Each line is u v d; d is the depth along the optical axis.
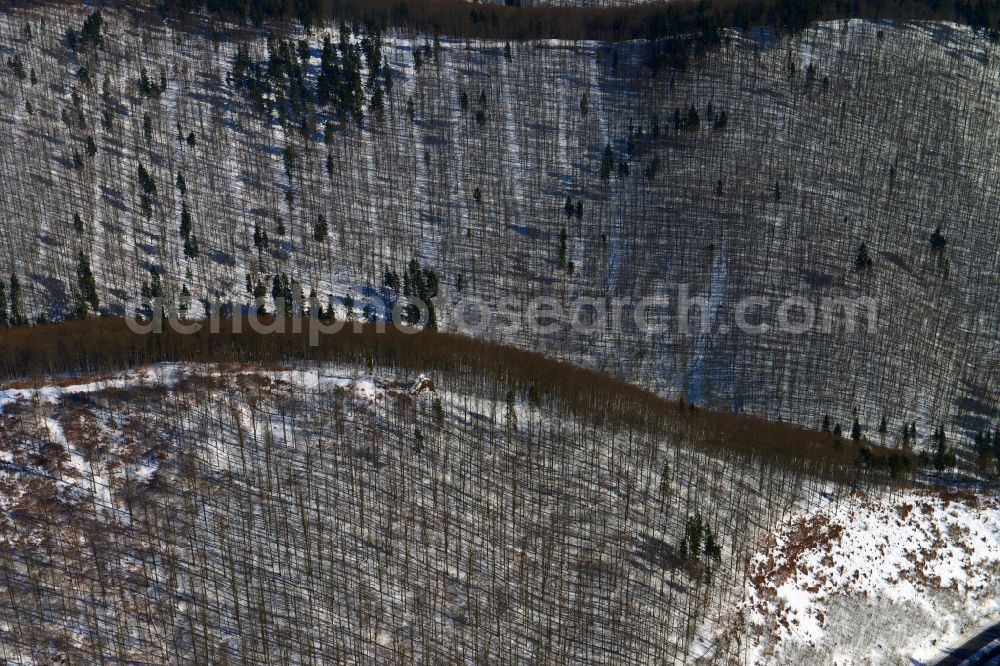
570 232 150.00
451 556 81.50
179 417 92.38
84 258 123.50
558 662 74.00
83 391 93.81
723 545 87.38
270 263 137.00
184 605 73.50
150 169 150.50
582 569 81.56
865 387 120.12
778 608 83.19
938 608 89.31
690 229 147.62
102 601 72.56
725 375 122.56
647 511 89.25
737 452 101.31
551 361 119.56
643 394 113.94
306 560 78.19
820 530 92.88
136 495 82.44
